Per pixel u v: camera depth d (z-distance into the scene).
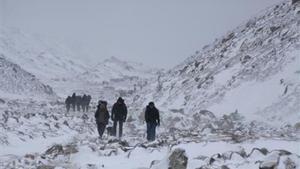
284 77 31.45
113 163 13.21
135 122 30.44
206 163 11.08
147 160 13.26
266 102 30.17
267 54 37.31
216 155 11.32
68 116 33.47
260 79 34.06
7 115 28.89
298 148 12.09
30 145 20.00
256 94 32.19
